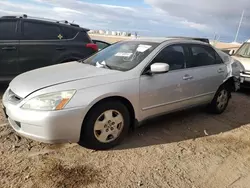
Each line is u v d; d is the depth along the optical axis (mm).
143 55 3898
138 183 2783
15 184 2627
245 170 3207
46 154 3240
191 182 2875
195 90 4445
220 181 2938
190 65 4410
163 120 4695
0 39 5512
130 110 3629
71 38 6281
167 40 4297
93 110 3186
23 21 5793
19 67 5730
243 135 4293
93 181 2768
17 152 3244
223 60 5152
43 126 2924
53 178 2770
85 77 3354
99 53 4570
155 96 3793
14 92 3279
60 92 3031
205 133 4258
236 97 6969
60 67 4008
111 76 3441
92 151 3371
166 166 3154
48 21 6090
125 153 3391
